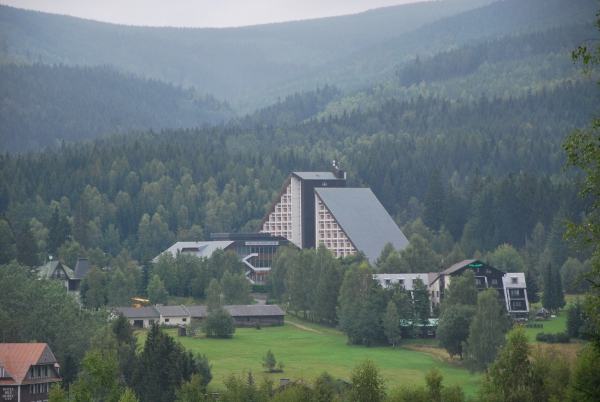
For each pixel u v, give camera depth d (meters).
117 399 193.75
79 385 194.88
